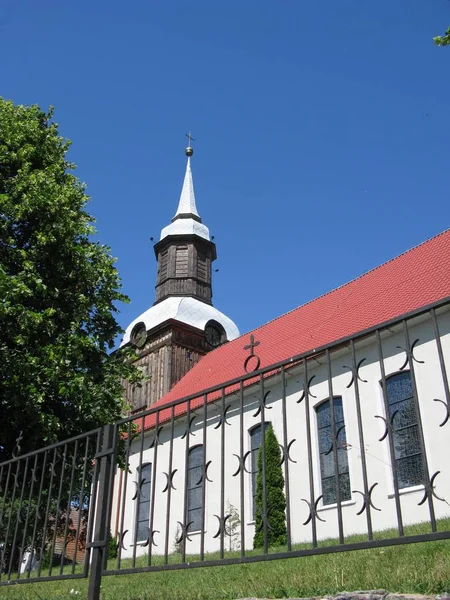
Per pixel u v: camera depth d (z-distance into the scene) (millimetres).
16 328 15297
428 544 8578
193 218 40875
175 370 32344
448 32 10375
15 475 6996
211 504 21141
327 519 17609
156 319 34688
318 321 23875
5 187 17266
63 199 17156
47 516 6207
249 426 21141
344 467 17906
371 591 4059
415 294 19656
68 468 12227
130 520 23516
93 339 16656
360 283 24469
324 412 19109
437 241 22625
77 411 16219
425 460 3725
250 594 5930
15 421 15359
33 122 18672
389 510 16156
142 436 5613
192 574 9984
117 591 8086
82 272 17484
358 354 18625
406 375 17141
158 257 39875
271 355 23922
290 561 9461
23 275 15641
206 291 38062
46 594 7934
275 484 18812
